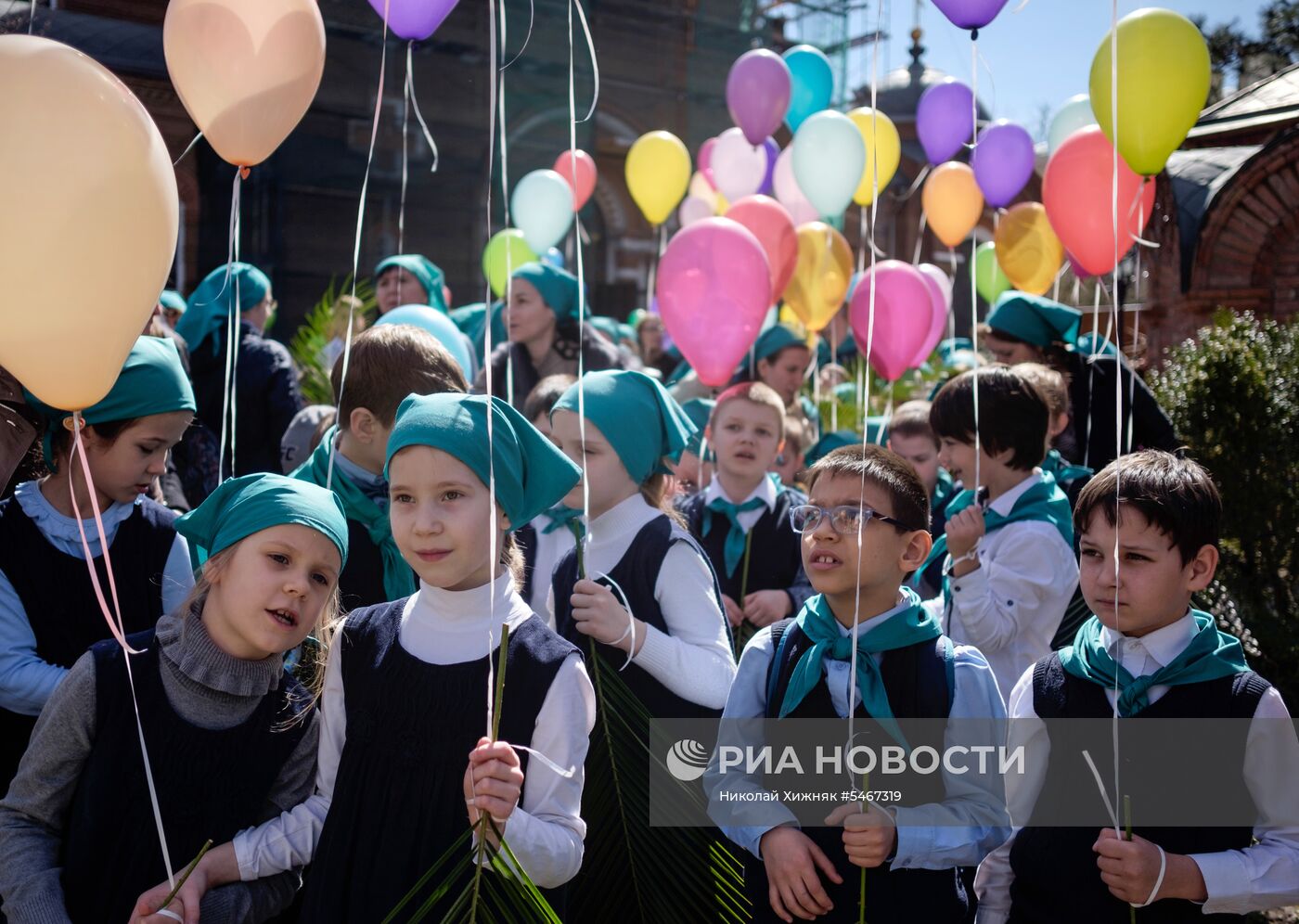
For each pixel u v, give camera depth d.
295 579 1.83
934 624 2.08
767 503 3.52
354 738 1.82
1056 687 1.99
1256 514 5.25
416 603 1.93
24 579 2.23
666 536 2.48
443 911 1.70
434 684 1.80
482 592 1.86
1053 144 4.98
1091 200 3.86
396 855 1.74
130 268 1.61
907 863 1.83
